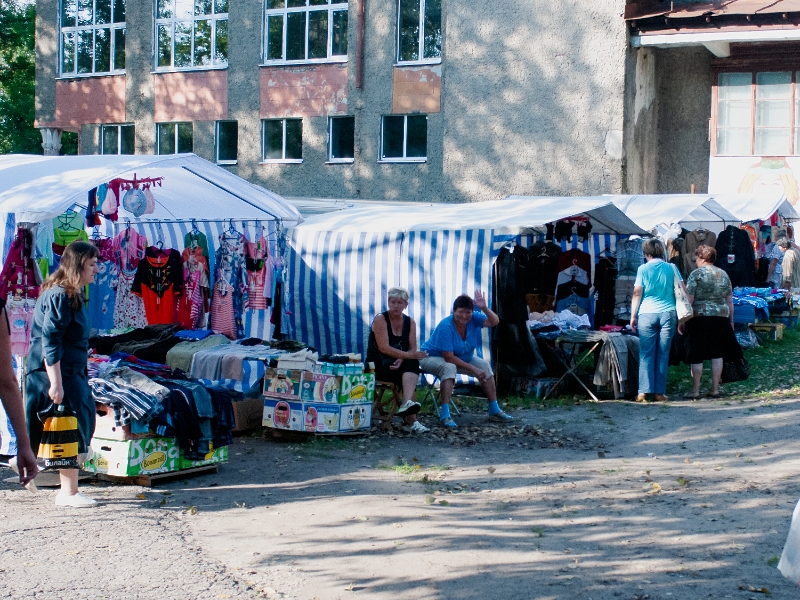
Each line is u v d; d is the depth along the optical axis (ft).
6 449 24.72
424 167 71.67
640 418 32.32
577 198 41.96
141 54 83.76
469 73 68.95
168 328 33.73
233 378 29.68
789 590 16.01
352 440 29.32
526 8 66.44
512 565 17.43
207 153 81.51
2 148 125.18
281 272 40.11
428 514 20.97
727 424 30.71
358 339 39.58
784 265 56.39
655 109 71.26
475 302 33.71
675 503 21.81
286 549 18.43
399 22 72.84
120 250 36.14
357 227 39.42
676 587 16.19
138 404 22.94
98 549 18.21
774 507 21.22
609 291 42.98
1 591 15.74
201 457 24.36
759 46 68.23
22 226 25.09
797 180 67.67
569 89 65.26
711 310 35.63
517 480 24.31
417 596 15.87
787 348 47.26
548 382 36.68
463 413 33.99
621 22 63.31
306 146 76.79
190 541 18.93
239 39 79.20
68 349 20.97
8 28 123.24
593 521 20.40
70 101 88.07
